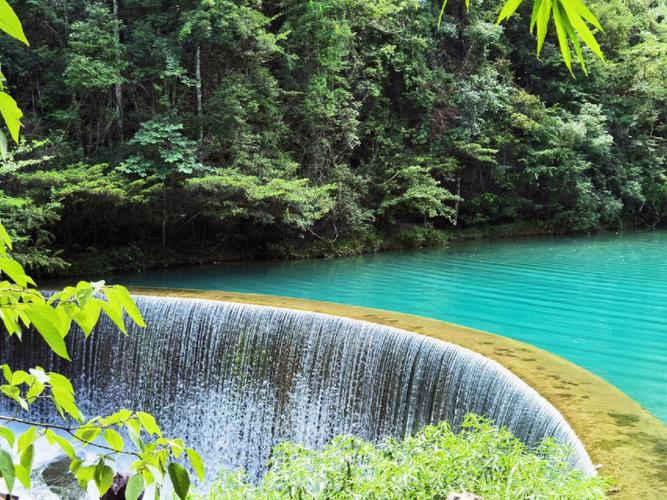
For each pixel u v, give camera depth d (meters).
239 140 19.28
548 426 6.46
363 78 24.55
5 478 1.20
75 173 15.94
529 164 29.06
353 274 18.02
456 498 3.47
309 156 22.39
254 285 16.27
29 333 12.23
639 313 13.04
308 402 10.65
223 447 11.36
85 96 18.50
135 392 12.00
